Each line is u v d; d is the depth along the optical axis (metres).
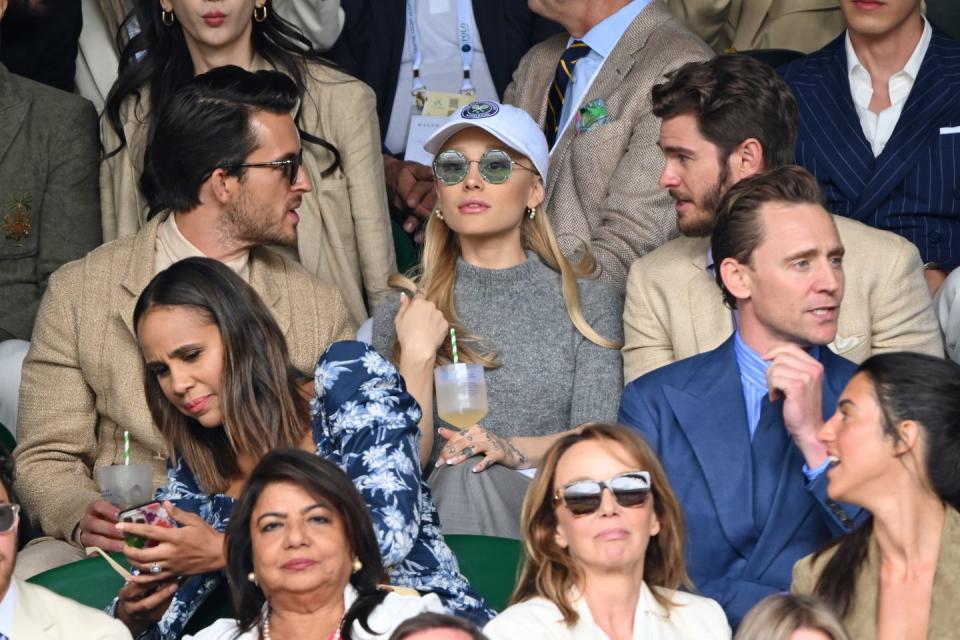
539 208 19.39
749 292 16.33
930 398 13.65
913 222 21.97
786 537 15.91
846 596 14.07
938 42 22.50
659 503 14.37
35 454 18.72
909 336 18.06
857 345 17.92
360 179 22.38
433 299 19.08
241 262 19.06
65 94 23.12
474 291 19.12
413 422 15.16
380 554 14.05
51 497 18.30
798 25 26.00
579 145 22.27
